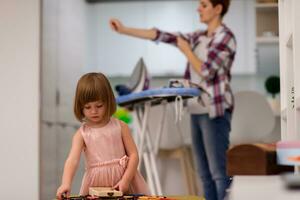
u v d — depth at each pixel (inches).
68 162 77.4
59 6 144.9
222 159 138.9
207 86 140.1
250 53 216.7
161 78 232.8
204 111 140.2
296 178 39.7
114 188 75.0
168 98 112.9
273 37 175.3
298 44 67.8
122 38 227.6
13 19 118.6
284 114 88.4
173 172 159.3
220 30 142.4
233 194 36.9
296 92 68.0
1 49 118.2
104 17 226.7
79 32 185.3
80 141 80.5
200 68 141.6
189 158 162.7
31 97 117.3
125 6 226.8
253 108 153.5
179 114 107.1
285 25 88.4
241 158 48.0
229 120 142.2
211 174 140.9
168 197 67.0
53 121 132.3
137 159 81.4
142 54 227.9
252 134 154.0
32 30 118.2
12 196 116.3
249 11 217.6
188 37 151.0
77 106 78.2
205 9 145.3
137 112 126.9
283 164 48.1
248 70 217.0
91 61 225.0
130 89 123.6
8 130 117.1
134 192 81.3
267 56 210.5
